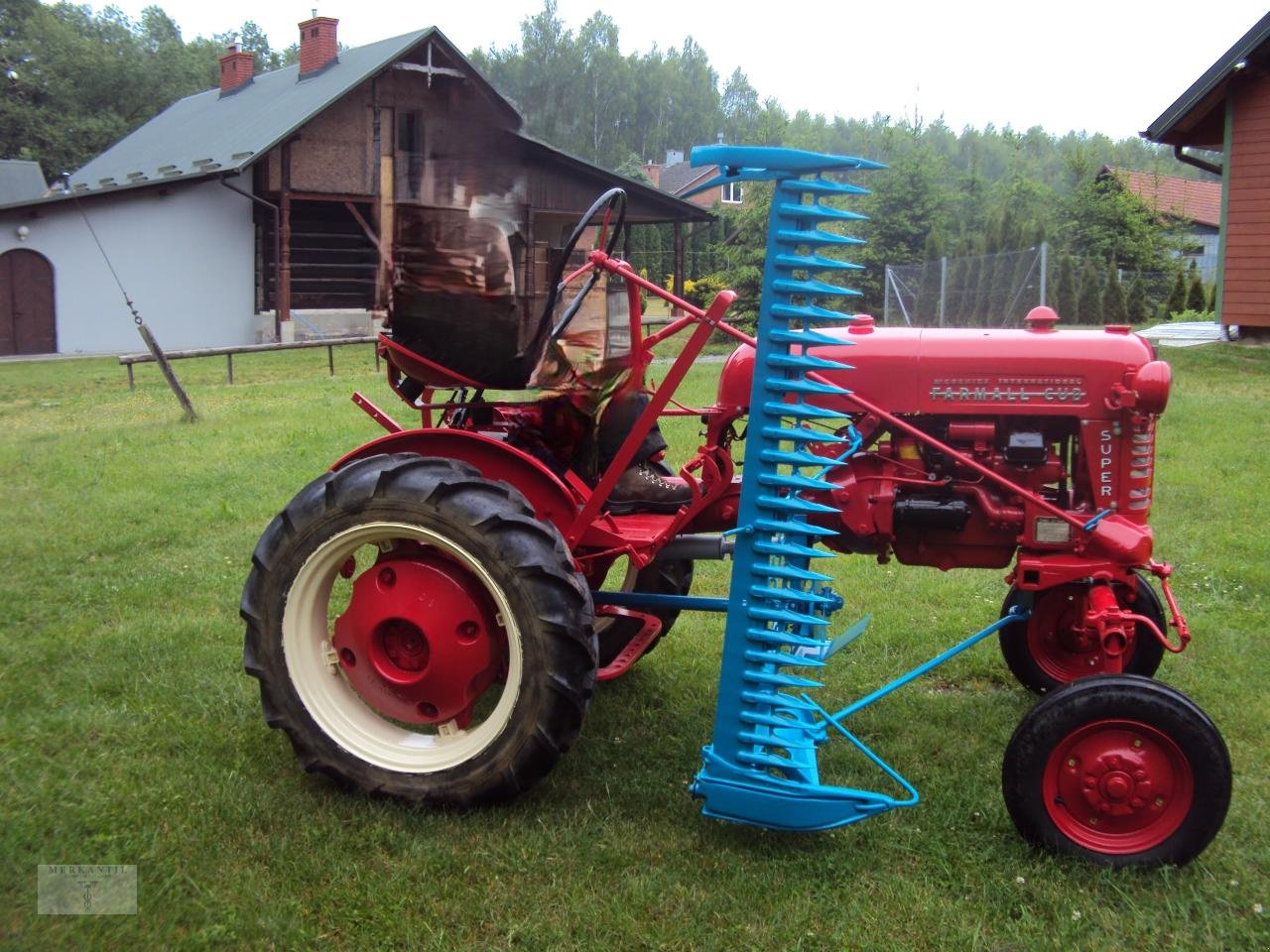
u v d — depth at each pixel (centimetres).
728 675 309
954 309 2047
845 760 367
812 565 583
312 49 2564
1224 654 450
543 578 313
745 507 304
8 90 5269
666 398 339
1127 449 346
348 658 343
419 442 361
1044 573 348
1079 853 298
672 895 286
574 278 363
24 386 1556
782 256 296
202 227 2377
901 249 2517
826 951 265
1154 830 298
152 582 536
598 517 373
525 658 314
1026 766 299
